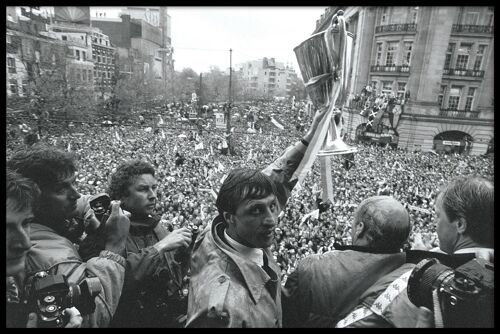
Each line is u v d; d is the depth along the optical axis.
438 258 1.76
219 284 1.58
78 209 2.38
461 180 1.82
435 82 42.62
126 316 2.01
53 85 37.44
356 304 1.82
